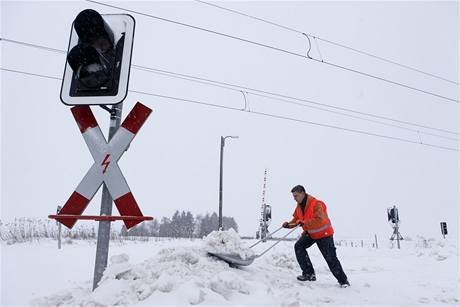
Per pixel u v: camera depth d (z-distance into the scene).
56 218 2.95
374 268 7.02
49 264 6.28
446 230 21.52
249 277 4.28
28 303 3.16
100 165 3.05
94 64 2.88
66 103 3.02
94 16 2.82
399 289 4.52
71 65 2.84
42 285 4.21
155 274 3.44
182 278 3.37
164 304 2.89
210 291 3.21
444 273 6.21
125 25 3.12
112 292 2.90
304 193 4.98
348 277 5.62
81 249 9.90
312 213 4.72
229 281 3.53
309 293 3.90
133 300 2.96
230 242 4.68
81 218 2.93
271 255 6.19
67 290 3.20
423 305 3.70
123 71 3.00
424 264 7.87
